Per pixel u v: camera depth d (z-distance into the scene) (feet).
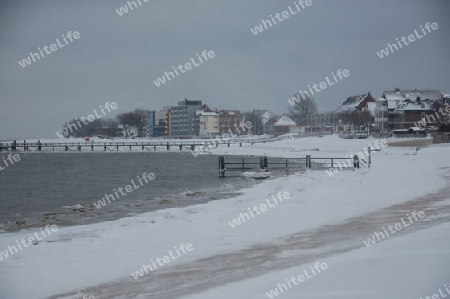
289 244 54.24
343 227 61.93
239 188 125.29
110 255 53.01
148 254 53.01
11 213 100.73
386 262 38.68
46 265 49.39
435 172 127.65
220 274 43.55
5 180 173.88
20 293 40.70
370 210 74.08
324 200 86.89
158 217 79.66
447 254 39.22
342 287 33.73
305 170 157.48
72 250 55.67
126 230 67.46
